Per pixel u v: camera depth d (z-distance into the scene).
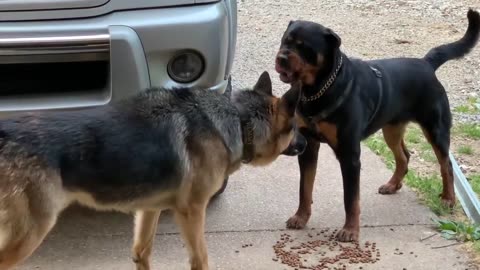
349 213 4.61
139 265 4.12
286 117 4.24
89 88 4.50
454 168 5.56
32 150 3.43
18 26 4.18
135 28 4.25
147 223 4.02
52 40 4.17
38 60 4.25
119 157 3.59
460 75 8.77
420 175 5.74
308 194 4.76
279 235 4.68
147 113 3.75
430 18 11.59
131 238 4.59
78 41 4.20
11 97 4.38
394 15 11.80
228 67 4.75
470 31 5.18
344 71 4.38
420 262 4.34
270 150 4.25
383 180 5.58
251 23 11.19
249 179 5.52
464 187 5.29
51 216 3.51
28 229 3.48
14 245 3.50
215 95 4.05
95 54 4.30
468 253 4.45
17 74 4.45
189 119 3.85
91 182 3.57
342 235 4.61
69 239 4.55
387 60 4.91
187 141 3.82
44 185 3.44
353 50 9.63
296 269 4.28
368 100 4.55
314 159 4.71
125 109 3.73
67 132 3.52
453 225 4.72
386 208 5.10
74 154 3.50
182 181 3.81
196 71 4.45
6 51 4.16
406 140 6.55
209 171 3.91
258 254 4.43
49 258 4.30
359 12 12.02
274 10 12.13
